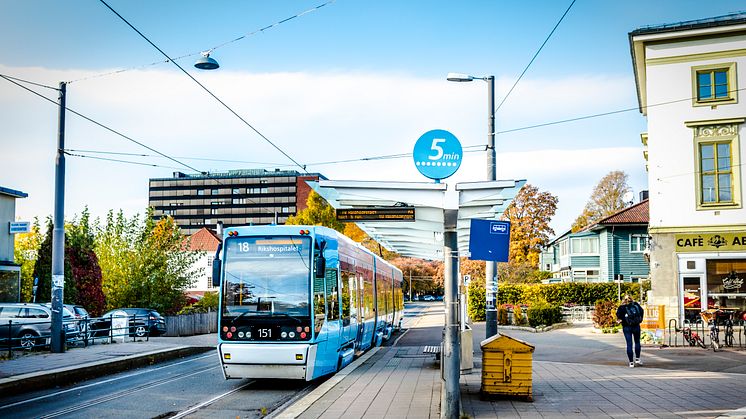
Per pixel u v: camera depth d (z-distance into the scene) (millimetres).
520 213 66500
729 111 27734
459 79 17828
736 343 23578
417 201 10594
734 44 27734
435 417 10742
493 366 12141
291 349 14664
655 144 28484
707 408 11289
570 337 28641
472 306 45844
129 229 42406
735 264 27516
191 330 40531
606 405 11602
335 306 16891
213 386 15914
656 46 28578
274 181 156125
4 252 33031
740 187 27531
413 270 108062
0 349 24047
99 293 36844
